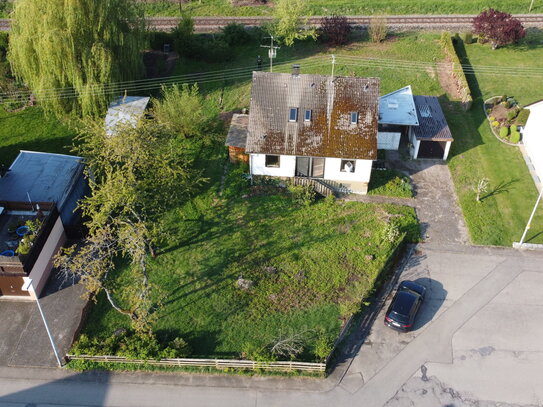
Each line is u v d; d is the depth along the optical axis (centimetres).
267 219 3725
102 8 4328
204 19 6450
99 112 4550
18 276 3034
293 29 5828
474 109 4900
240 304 3134
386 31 6050
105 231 2927
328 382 2770
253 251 3481
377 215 3772
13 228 3259
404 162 4312
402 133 4600
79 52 4316
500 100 4969
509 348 2934
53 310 3111
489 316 3109
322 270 3356
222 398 2697
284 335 2962
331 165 3850
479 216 3772
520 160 4291
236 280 3278
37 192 3616
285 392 2723
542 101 4175
